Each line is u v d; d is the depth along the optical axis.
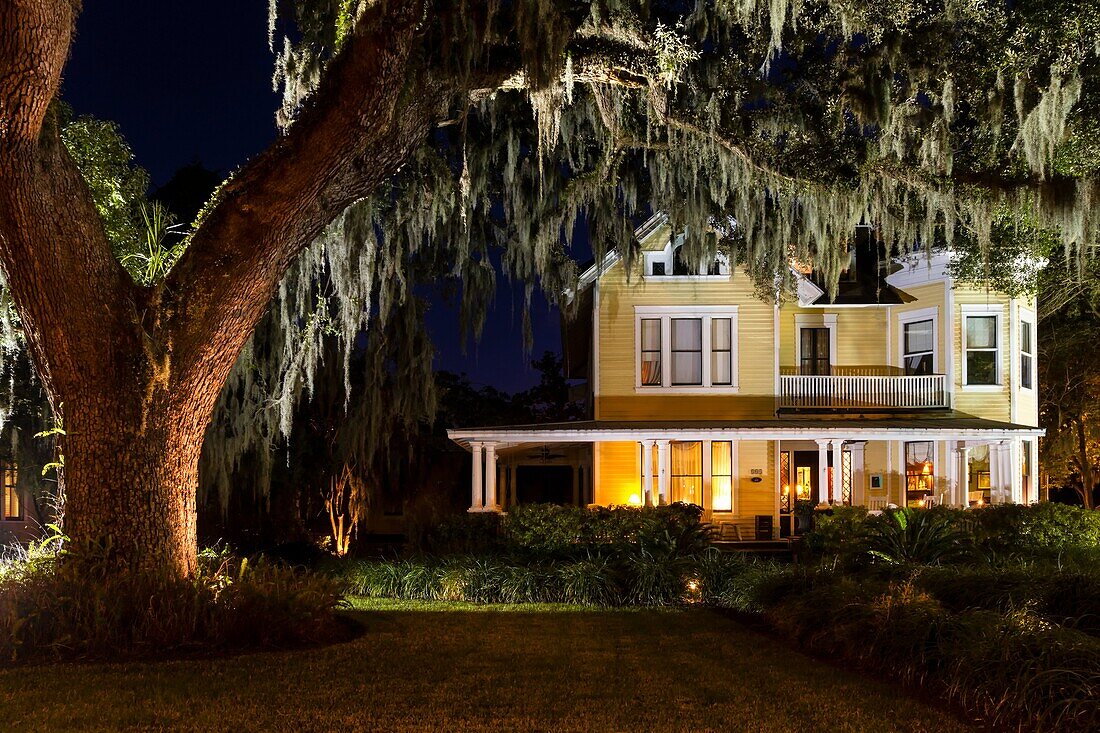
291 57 11.86
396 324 18.73
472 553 16.47
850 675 7.75
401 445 24.17
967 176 14.64
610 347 21.73
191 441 9.65
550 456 26.88
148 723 6.18
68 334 9.01
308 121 9.33
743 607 11.99
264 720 6.27
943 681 6.96
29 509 22.47
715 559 13.84
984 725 6.20
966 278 19.86
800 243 17.19
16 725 6.07
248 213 9.29
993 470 21.28
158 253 12.83
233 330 9.61
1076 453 27.86
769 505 21.56
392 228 16.19
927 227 15.13
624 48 11.65
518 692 7.09
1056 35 13.38
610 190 17.00
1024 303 21.92
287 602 9.12
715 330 21.73
